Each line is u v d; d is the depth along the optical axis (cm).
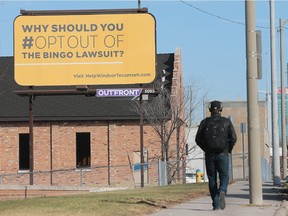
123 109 4203
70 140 4225
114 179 4175
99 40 3155
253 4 1424
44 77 3159
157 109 4038
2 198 2212
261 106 3975
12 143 4234
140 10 3139
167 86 4353
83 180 4188
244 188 2227
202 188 2184
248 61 1423
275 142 2714
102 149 4209
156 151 4147
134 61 3136
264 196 1880
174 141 4144
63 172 4194
